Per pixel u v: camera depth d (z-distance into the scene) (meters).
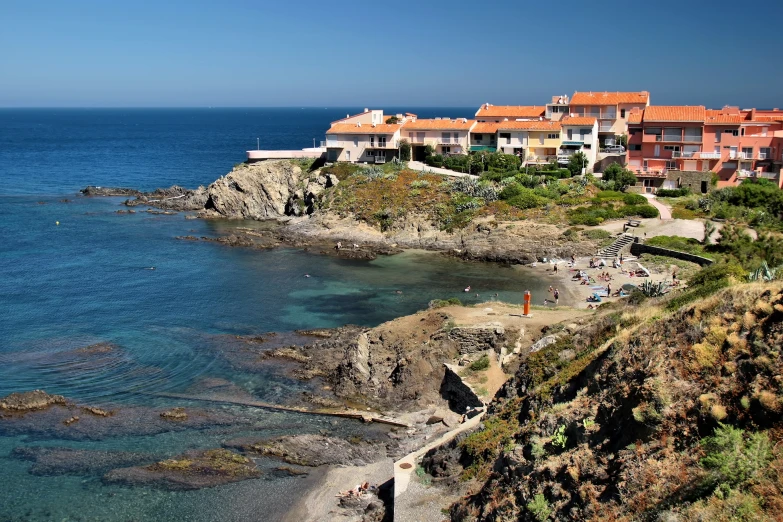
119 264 85.00
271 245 95.31
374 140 123.56
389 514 32.22
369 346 52.06
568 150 115.00
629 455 23.03
